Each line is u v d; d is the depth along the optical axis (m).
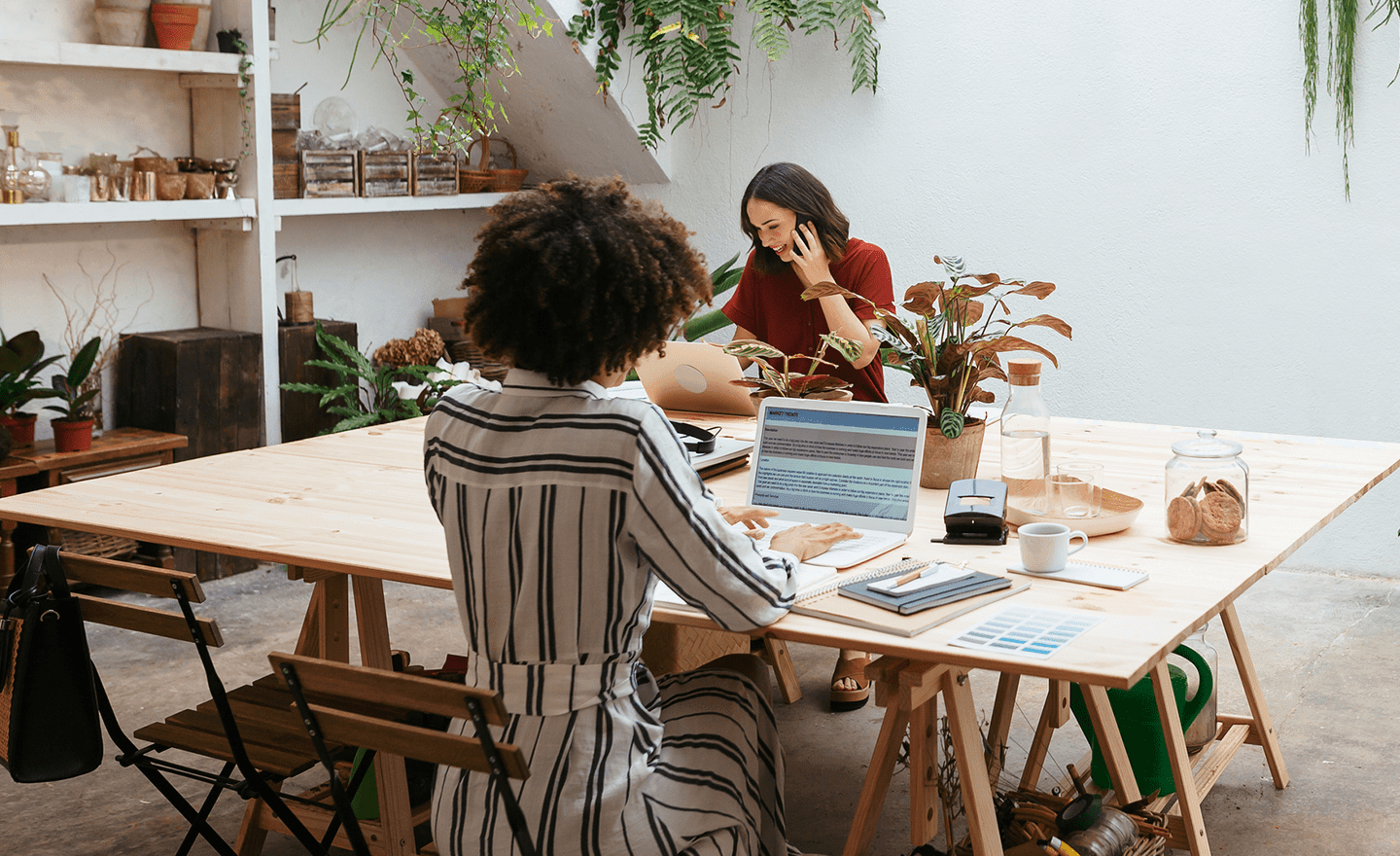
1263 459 2.67
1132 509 2.19
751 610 1.63
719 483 2.52
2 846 2.59
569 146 5.71
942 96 4.91
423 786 2.46
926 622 1.64
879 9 4.98
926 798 1.89
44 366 4.13
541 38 5.09
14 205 3.86
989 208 4.90
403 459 2.82
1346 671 3.49
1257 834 2.60
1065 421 3.18
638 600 1.59
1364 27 4.08
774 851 1.89
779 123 5.30
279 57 4.93
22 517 2.34
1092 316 4.76
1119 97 4.56
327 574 2.40
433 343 5.15
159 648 3.77
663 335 1.63
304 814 2.39
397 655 2.65
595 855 1.55
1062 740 3.07
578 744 1.57
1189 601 1.75
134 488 2.53
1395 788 2.79
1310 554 4.46
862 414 2.22
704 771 1.70
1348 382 4.30
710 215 5.57
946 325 2.46
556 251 1.51
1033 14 4.68
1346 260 4.23
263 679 2.40
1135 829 2.05
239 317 4.71
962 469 2.48
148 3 4.32
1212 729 2.63
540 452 1.55
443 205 5.34
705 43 5.22
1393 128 4.07
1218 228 4.45
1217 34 4.34
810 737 3.11
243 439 4.62
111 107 4.46
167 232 4.72
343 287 5.38
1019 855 2.01
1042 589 1.83
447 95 5.68
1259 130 4.32
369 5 4.92
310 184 4.78
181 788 2.88
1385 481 4.28
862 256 3.25
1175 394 4.64
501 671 1.59
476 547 1.58
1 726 1.97
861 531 2.14
